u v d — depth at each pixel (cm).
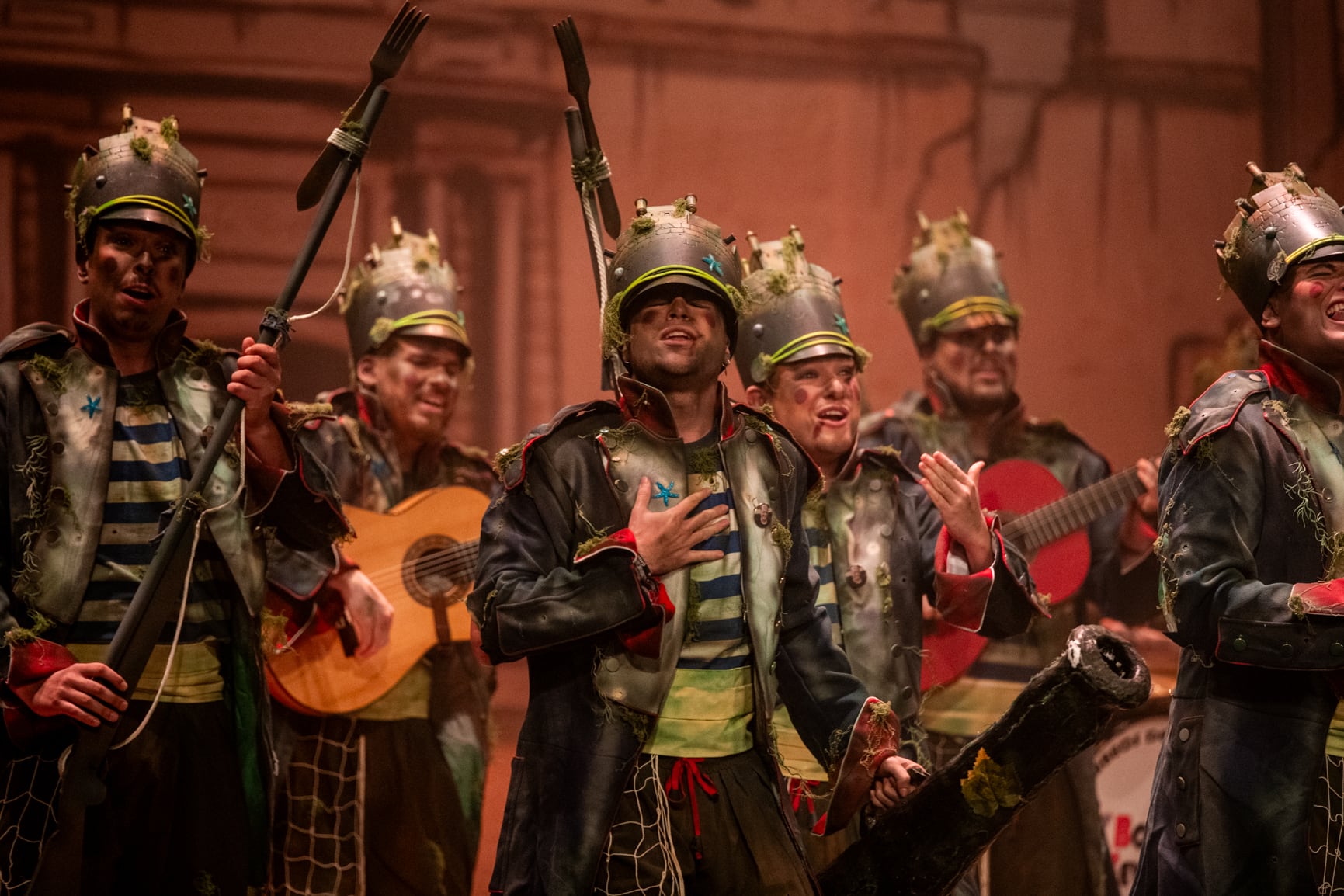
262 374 716
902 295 1177
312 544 772
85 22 1977
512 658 635
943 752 1009
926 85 2227
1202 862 691
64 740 702
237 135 2017
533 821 629
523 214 2094
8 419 704
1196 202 2264
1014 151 2239
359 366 1088
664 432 666
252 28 2025
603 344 687
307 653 977
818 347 890
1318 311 716
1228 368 1288
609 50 2142
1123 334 2252
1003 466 1107
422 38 2077
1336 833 688
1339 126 2255
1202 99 2264
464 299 2072
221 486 733
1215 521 692
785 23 2198
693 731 651
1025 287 2239
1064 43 2247
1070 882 996
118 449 724
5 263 1941
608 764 624
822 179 2206
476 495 1069
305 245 731
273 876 962
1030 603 816
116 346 739
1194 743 708
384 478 1067
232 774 736
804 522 853
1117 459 2242
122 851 708
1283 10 2256
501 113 2094
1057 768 671
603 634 630
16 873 695
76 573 700
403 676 1002
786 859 650
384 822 995
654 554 622
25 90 1956
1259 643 666
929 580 887
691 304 669
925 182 2225
